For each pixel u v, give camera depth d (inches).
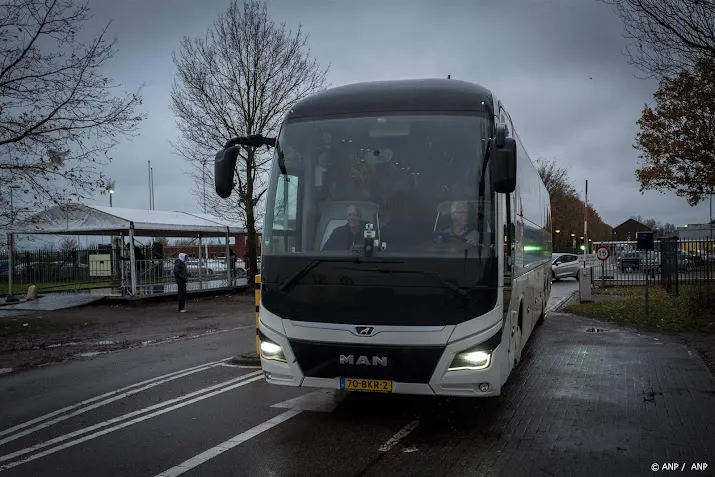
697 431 226.8
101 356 429.7
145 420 252.5
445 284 205.0
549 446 210.5
